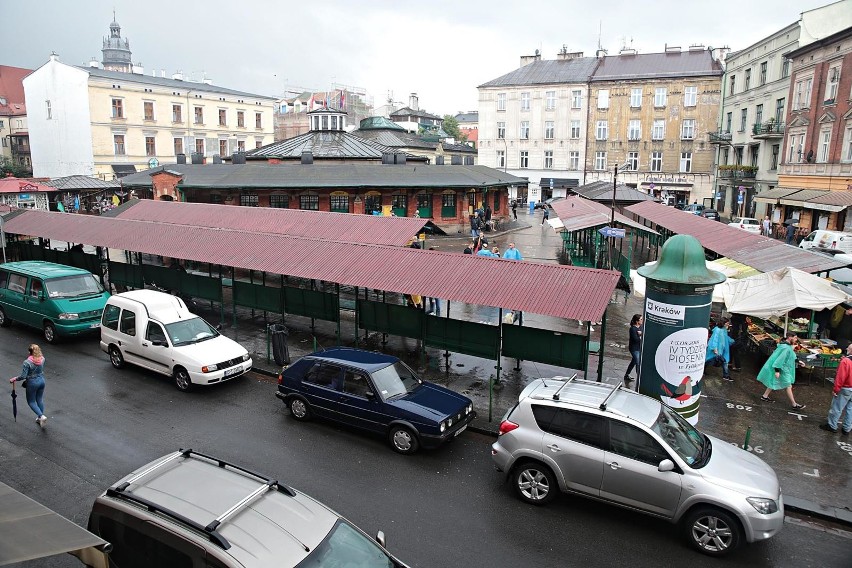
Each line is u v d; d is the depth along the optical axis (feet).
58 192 158.10
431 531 29.71
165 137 226.58
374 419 38.65
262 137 259.39
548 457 31.42
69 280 61.87
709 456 30.09
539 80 235.40
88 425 41.45
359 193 126.11
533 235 144.87
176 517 19.84
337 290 57.16
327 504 31.99
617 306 76.13
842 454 37.81
